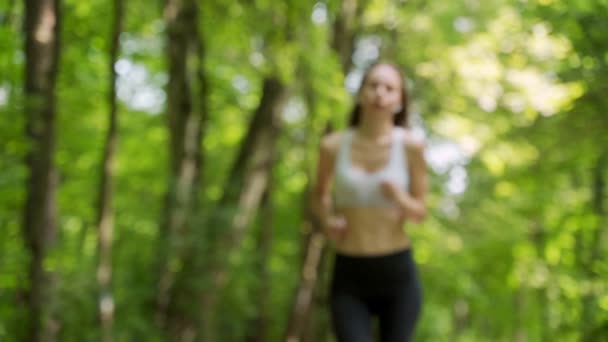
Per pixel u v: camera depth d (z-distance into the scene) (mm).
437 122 13445
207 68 13281
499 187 13930
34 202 7922
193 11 12039
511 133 10594
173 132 12641
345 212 4984
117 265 13211
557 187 11625
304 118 14188
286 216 17344
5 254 7711
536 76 9812
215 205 13352
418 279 5074
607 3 6902
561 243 10547
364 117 4949
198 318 12367
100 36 12266
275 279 16016
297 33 10938
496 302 17734
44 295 8000
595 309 8633
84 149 13852
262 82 13727
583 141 8508
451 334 20688
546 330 12789
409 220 4934
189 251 12352
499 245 15891
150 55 14734
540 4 7457
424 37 13500
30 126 7855
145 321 11633
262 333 14578
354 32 13250
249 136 13617
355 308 4941
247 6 10656
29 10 7910
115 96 9633
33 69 7910
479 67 12555
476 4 13008
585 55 7453
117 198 14984
